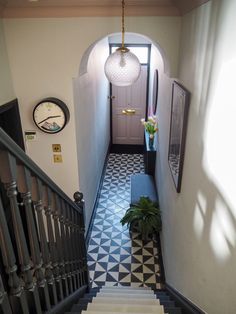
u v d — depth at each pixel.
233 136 1.17
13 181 0.92
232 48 1.19
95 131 4.34
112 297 2.23
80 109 3.13
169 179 3.02
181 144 2.16
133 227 3.70
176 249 2.45
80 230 2.08
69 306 1.70
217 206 1.36
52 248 1.38
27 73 2.69
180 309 1.95
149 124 4.83
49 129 2.80
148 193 4.26
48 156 3.02
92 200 4.18
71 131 2.89
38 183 1.12
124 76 2.28
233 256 1.15
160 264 3.32
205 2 1.64
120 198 4.77
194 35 1.94
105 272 3.25
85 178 3.55
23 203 1.07
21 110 2.83
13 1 2.24
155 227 3.55
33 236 1.15
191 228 1.90
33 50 2.60
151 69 5.77
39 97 2.78
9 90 2.66
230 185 1.19
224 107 1.28
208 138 1.53
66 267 1.70
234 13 1.17
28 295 1.15
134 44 5.80
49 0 2.21
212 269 1.42
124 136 6.79
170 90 3.07
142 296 2.34
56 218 1.43
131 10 2.42
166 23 2.49
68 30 2.51
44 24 2.50
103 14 2.44
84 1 2.25
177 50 2.58
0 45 2.47
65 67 2.65
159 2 2.28
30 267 1.11
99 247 3.64
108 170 5.81
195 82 1.86
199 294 1.66
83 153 3.38
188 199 2.01
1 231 0.92
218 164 1.35
